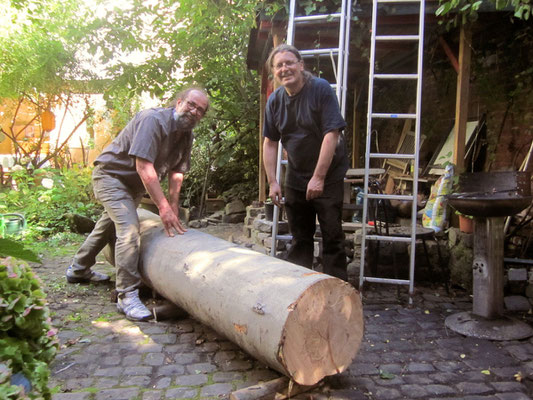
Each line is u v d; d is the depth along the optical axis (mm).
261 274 2369
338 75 3887
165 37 7348
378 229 4301
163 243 3244
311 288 2115
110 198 3391
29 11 6875
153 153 3182
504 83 5047
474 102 5520
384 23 4508
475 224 3168
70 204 6836
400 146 6625
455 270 4066
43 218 6570
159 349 2785
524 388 2352
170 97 7902
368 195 3727
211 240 3088
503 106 5070
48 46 7930
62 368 2525
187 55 7746
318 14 4363
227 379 2432
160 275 3102
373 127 7492
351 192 5766
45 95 9227
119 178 3463
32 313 1554
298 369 2102
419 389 2340
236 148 8750
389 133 7184
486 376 2479
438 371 2535
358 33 4645
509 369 2555
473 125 5465
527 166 4109
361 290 3793
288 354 2066
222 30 6695
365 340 2953
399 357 2707
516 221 4457
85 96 9320
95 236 3873
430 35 4840
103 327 3121
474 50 5188
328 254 3266
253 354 2311
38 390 1498
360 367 2576
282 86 3199
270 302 2156
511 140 4957
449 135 5773
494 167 5180
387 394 2291
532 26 4656
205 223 7402
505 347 2834
